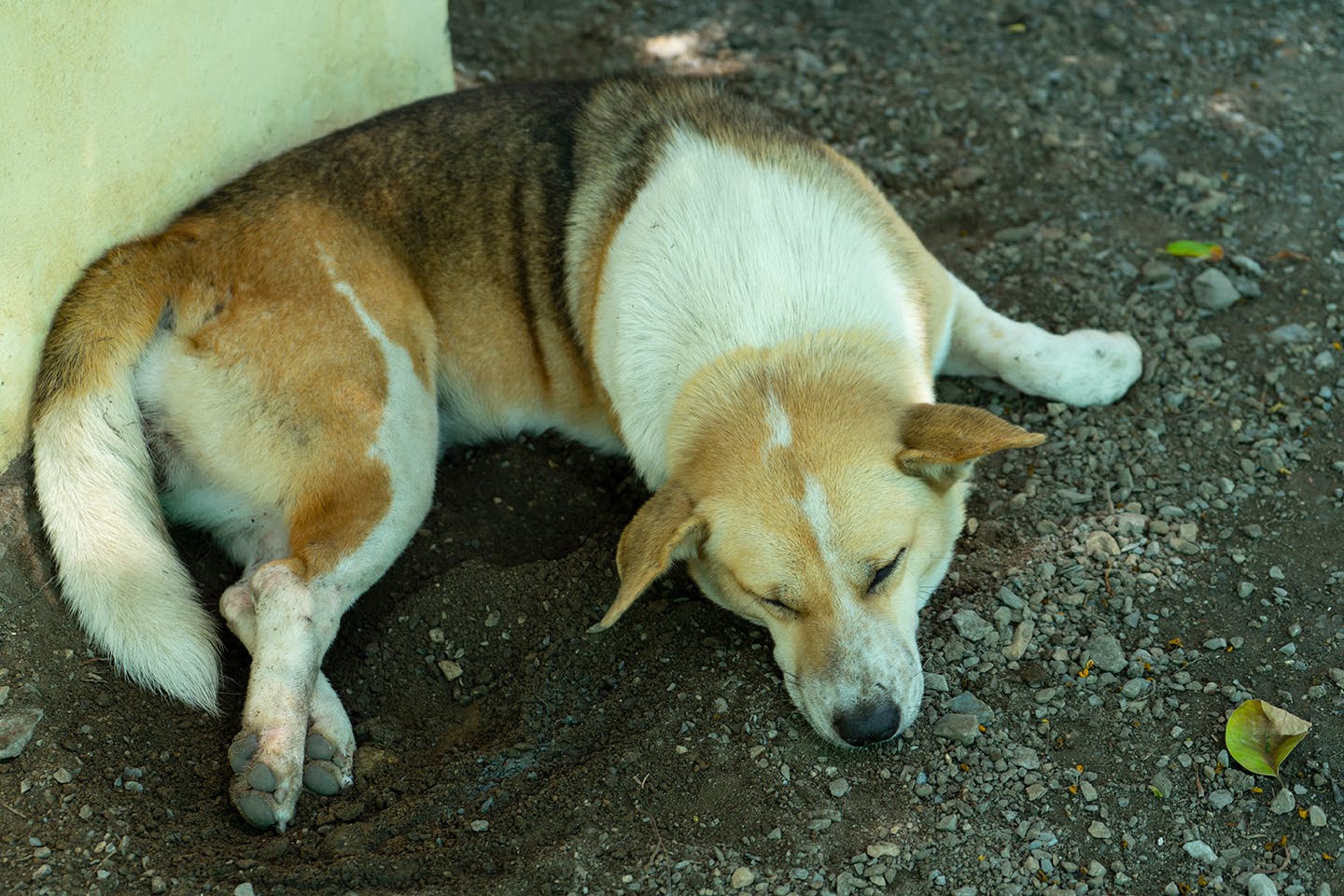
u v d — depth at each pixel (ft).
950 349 6.59
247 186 6.25
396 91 7.01
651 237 6.13
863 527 5.67
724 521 5.73
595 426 6.53
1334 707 5.77
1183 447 6.39
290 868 5.59
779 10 8.25
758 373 5.90
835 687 5.66
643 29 8.09
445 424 6.53
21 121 5.81
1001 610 5.99
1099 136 7.38
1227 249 6.91
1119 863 5.55
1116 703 5.81
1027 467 6.37
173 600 5.87
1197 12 7.95
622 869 5.57
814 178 6.22
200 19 6.21
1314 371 6.54
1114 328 6.71
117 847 5.59
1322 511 6.18
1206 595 6.02
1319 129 7.34
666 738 5.79
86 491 5.89
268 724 5.74
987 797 5.66
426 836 5.67
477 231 6.38
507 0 8.29
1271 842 5.57
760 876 5.55
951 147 7.39
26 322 5.90
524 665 6.01
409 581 6.23
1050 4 8.04
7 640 5.80
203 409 6.01
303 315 6.07
